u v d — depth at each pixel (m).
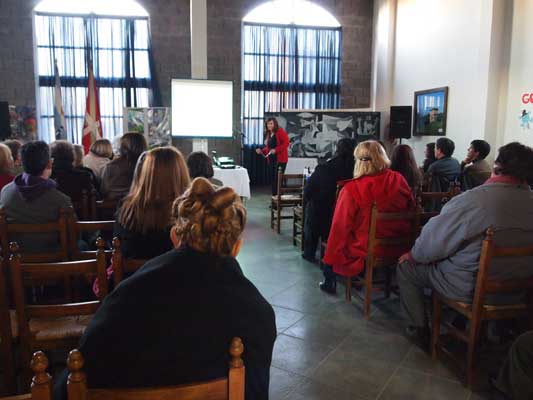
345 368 2.24
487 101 5.70
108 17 8.28
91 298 2.40
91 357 0.89
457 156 6.50
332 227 2.97
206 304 0.91
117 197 3.07
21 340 1.63
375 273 3.63
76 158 3.65
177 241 1.05
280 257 4.14
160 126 7.06
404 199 2.89
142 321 0.90
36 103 8.28
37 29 8.15
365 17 9.19
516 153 2.00
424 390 2.06
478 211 1.99
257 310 0.96
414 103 7.54
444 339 2.37
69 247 2.18
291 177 5.05
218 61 8.82
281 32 8.94
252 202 7.33
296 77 9.07
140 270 0.97
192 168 2.85
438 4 6.86
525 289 2.04
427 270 2.33
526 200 1.99
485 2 5.68
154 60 8.55
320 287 3.34
